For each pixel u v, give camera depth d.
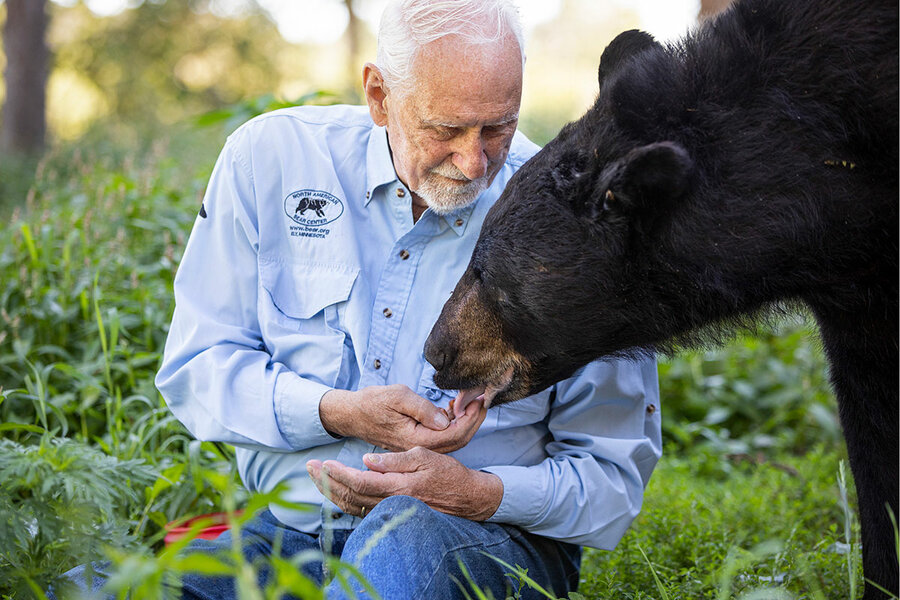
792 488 5.18
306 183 3.49
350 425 3.20
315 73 29.66
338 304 3.41
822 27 3.07
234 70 26.86
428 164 3.21
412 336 3.41
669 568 3.90
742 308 3.30
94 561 3.00
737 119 3.09
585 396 3.47
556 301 3.20
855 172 3.05
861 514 3.63
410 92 3.09
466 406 3.29
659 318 3.27
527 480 3.25
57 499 3.31
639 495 3.49
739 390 6.65
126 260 5.95
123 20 25.81
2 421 4.89
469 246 3.45
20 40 16.64
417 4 3.07
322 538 3.29
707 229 3.08
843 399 3.56
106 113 25.55
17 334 5.20
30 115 16.70
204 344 3.45
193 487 4.20
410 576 2.76
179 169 9.45
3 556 3.00
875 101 2.99
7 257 5.88
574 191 3.17
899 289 3.21
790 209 3.05
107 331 5.25
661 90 3.17
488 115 3.09
